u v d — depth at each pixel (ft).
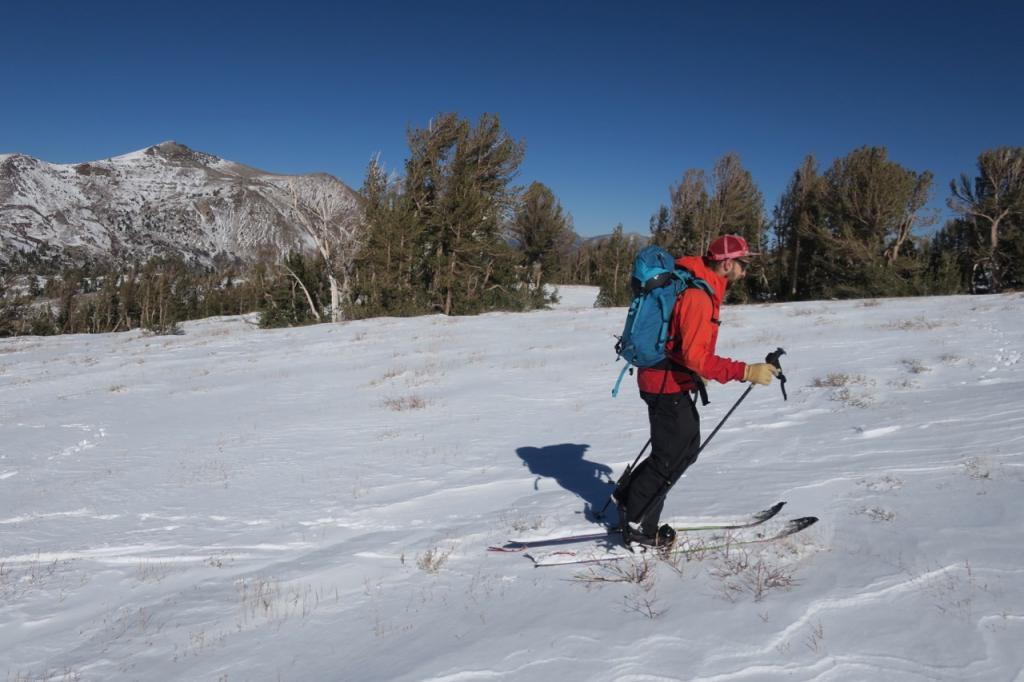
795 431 25.44
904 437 21.98
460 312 124.36
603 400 38.29
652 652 9.65
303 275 131.03
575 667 9.54
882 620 9.82
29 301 207.41
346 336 84.89
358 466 27.81
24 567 18.48
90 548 19.69
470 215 123.75
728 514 15.60
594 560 13.67
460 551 15.93
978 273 133.69
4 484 29.35
